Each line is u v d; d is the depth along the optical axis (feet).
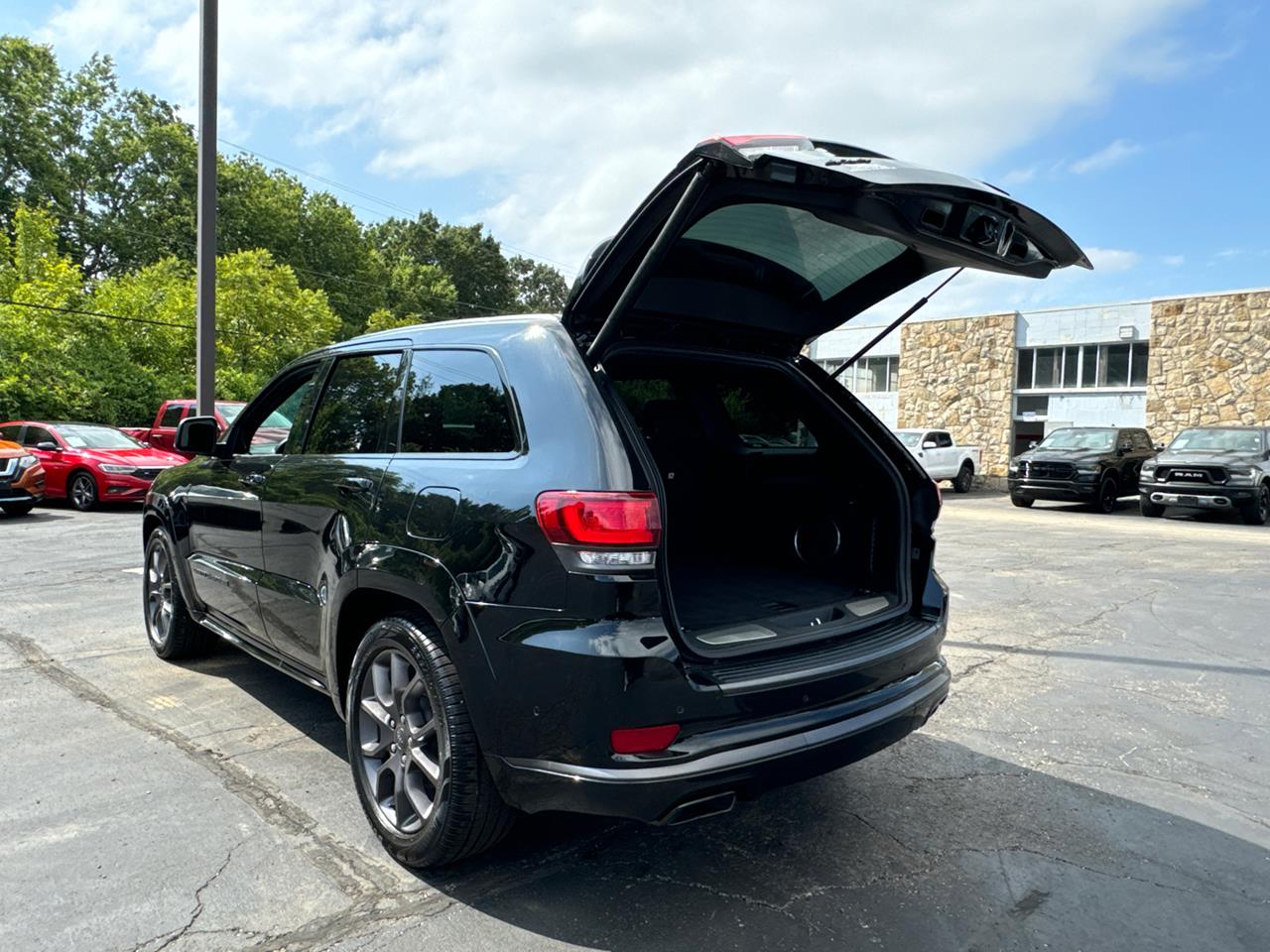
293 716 13.15
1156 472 51.75
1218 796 11.07
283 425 12.27
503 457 8.15
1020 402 84.23
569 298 8.45
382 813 9.05
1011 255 8.69
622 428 7.65
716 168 6.99
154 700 13.78
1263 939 7.86
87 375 71.20
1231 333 70.54
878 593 10.51
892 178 7.25
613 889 8.55
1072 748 12.71
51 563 26.68
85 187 137.18
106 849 9.04
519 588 7.49
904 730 8.94
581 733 7.14
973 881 8.85
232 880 8.49
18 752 11.63
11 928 7.57
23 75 129.08
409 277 184.65
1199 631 20.12
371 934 7.64
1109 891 8.70
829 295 10.69
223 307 97.86
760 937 7.75
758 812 10.43
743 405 12.30
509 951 7.46
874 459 10.52
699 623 8.82
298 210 161.99
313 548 10.28
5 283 78.18
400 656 8.88
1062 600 23.81
